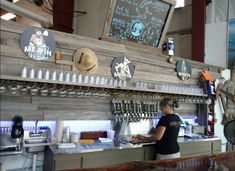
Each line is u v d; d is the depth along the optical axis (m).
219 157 2.64
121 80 4.12
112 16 3.99
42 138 3.34
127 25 4.20
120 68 4.11
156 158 3.87
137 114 4.35
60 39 3.53
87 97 3.91
